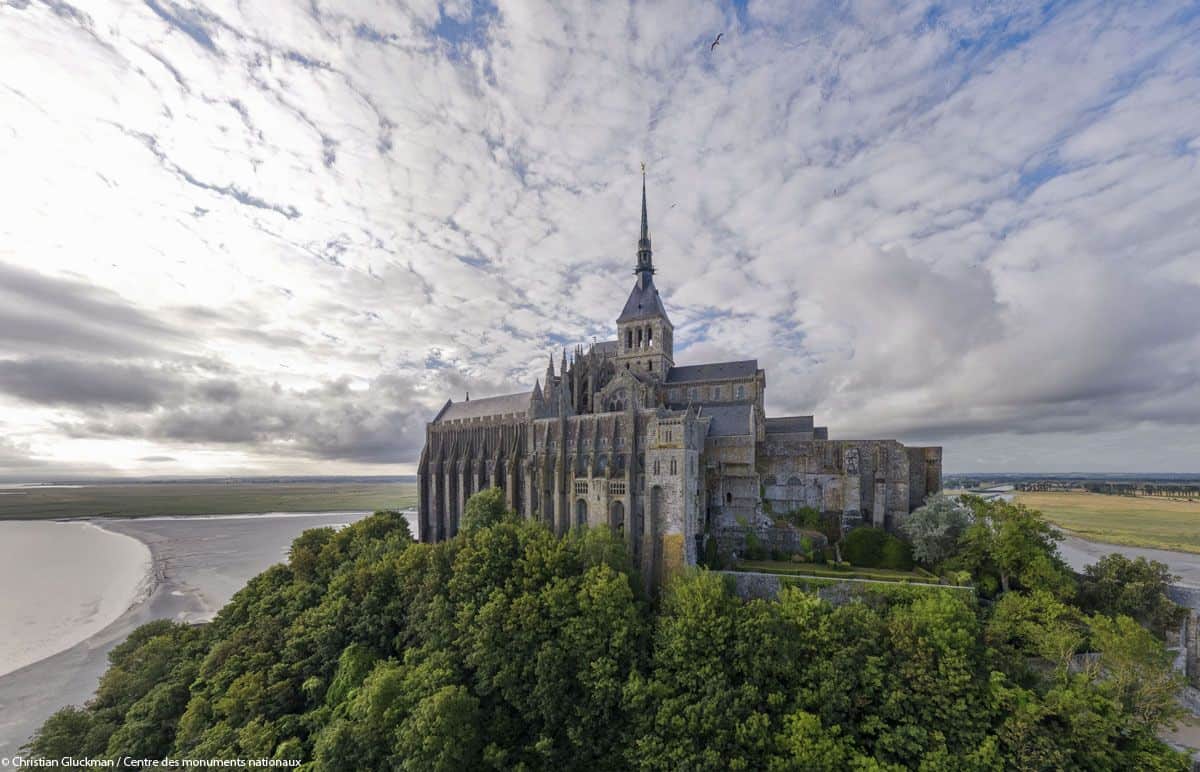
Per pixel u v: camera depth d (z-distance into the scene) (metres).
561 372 100.75
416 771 51.34
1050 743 47.97
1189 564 117.12
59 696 86.81
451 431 118.12
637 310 123.81
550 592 65.00
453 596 70.75
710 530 90.25
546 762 57.12
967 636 55.16
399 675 62.38
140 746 64.88
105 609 127.19
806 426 107.12
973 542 73.00
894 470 88.44
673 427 80.31
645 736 55.12
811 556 82.88
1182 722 60.84
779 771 50.59
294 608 84.12
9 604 131.12
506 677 60.59
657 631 64.06
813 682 56.28
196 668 76.25
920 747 50.19
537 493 98.06
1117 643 54.06
